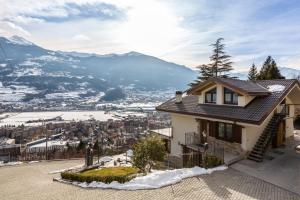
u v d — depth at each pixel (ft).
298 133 82.79
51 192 44.27
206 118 65.46
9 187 51.90
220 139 65.98
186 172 48.55
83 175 50.37
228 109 62.39
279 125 64.75
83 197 40.16
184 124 77.66
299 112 98.32
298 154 60.54
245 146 58.39
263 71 144.15
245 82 68.18
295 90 67.56
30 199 40.83
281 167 52.26
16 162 97.35
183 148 76.59
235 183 43.62
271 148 64.95
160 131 93.86
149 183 44.11
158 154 58.90
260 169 51.31
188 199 37.06
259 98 60.85
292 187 41.98
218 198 37.19
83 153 109.19
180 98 82.33
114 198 38.88
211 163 52.95
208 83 68.28
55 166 84.74
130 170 55.47
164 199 37.47
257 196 37.99
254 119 52.80
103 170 56.54
